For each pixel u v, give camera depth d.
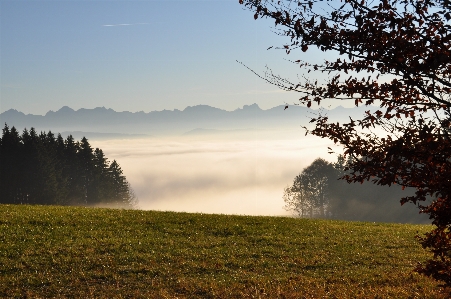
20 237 17.58
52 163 99.88
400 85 7.02
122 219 21.73
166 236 19.06
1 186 90.94
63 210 23.38
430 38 6.69
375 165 7.12
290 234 20.34
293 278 14.15
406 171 7.12
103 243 17.23
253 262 15.81
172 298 11.98
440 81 6.74
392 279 14.00
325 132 7.48
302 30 7.06
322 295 12.11
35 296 12.23
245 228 20.94
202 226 21.03
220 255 16.47
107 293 12.45
